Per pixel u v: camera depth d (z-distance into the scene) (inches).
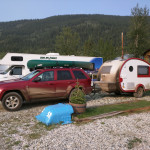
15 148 154.9
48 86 310.8
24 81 297.6
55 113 212.7
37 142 166.1
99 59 702.5
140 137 175.9
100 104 331.6
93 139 171.9
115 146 157.8
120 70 393.1
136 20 1084.5
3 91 278.5
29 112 274.8
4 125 212.8
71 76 336.2
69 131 191.9
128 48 1092.5
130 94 471.2
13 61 535.5
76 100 244.8
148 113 259.4
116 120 227.3
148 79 435.8
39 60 575.8
